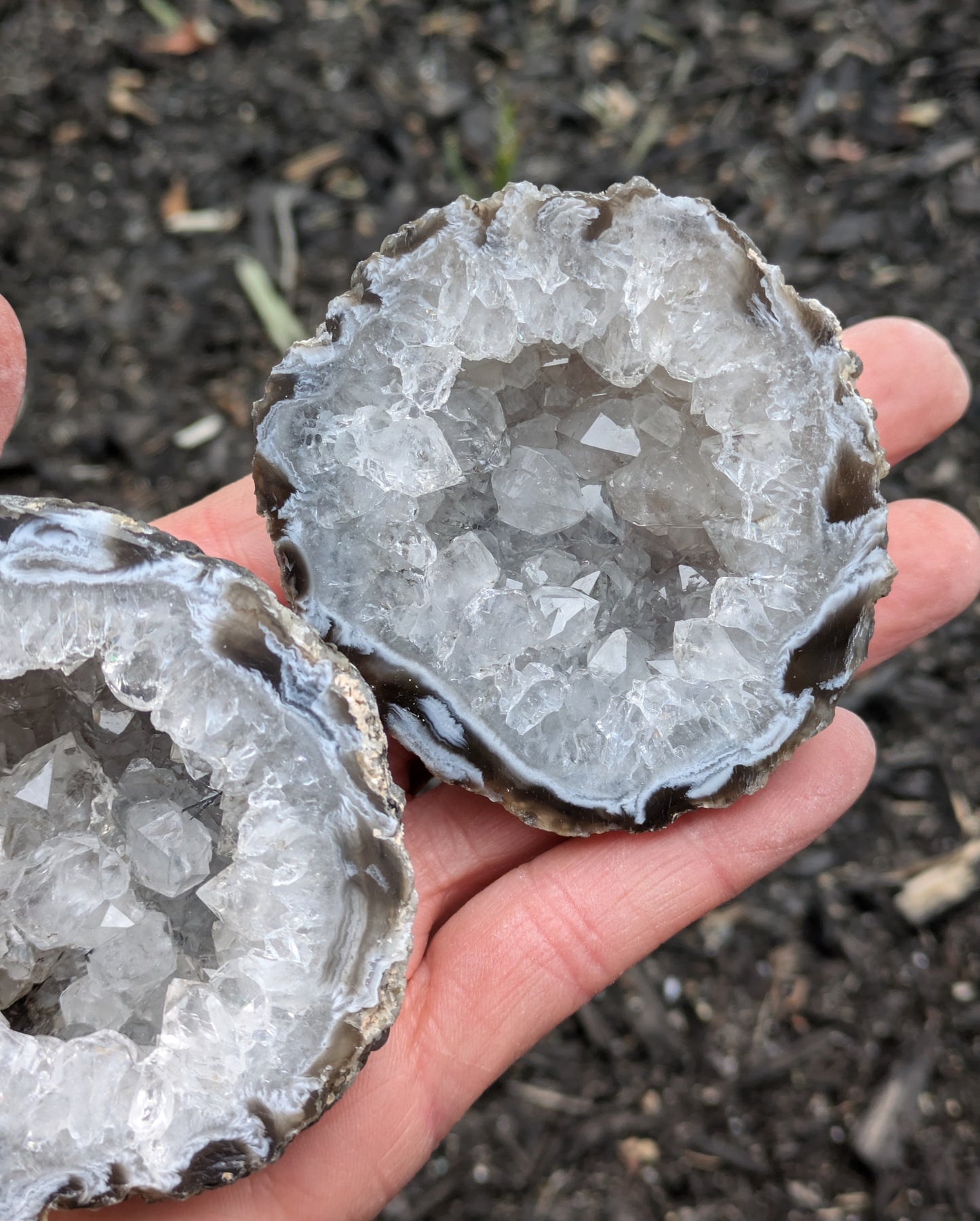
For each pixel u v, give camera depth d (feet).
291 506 0.37
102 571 0.30
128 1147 0.29
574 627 0.39
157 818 0.34
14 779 0.34
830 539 0.37
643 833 0.39
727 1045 0.55
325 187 0.66
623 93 0.68
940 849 0.57
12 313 0.38
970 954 0.56
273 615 0.31
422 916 0.42
